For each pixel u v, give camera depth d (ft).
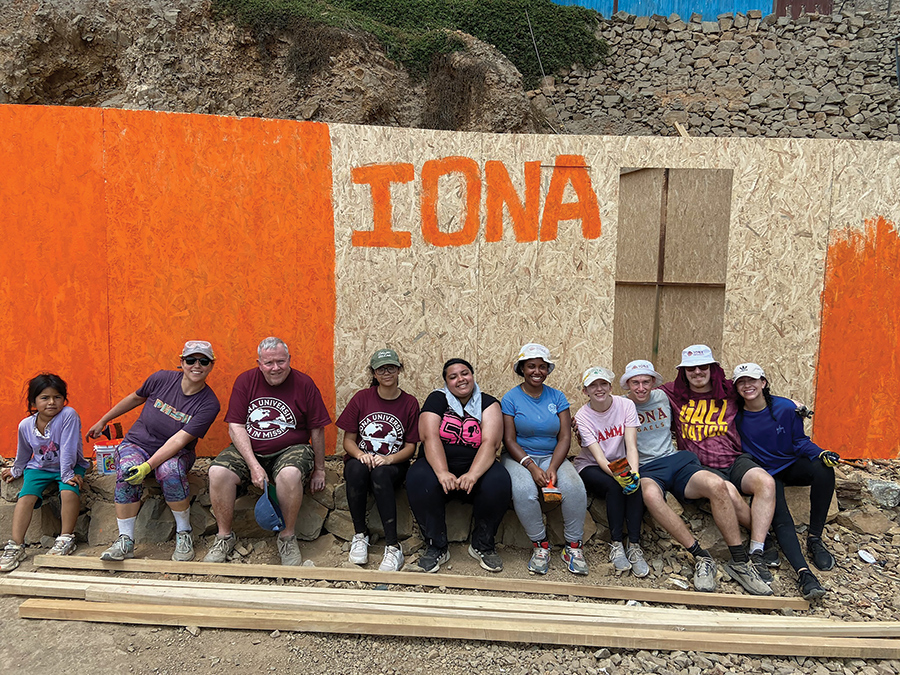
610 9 35.78
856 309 13.51
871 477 13.06
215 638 9.04
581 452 12.02
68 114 12.02
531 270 13.28
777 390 13.58
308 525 11.50
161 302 12.54
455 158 12.97
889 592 10.42
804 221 13.29
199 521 11.38
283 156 12.64
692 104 33.99
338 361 13.15
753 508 10.64
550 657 8.93
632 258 17.24
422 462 10.94
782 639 9.16
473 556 11.07
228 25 27.61
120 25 27.48
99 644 8.83
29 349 12.37
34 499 10.92
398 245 13.03
